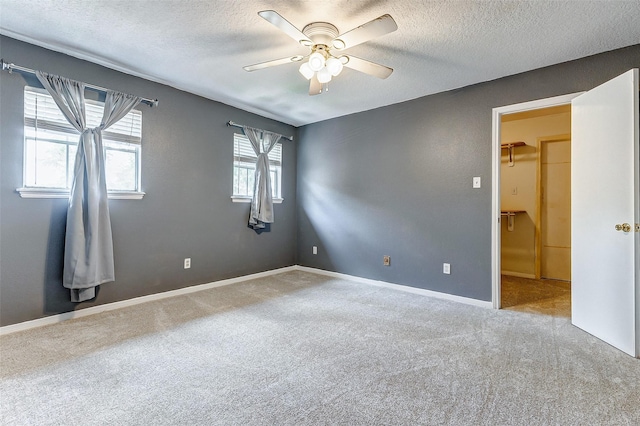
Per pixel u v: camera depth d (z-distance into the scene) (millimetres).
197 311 2967
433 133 3562
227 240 4051
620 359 2043
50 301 2629
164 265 3406
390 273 3938
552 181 4426
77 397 1612
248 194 4320
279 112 4305
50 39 2461
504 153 4719
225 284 4008
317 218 4754
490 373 1872
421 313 2961
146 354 2094
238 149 4180
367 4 2004
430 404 1576
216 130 3895
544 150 4473
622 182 2180
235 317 2814
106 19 2197
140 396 1628
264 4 2020
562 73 2777
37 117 2551
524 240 4578
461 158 3361
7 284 2434
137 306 3092
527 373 1870
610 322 2262
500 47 2516
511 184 4676
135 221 3166
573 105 2674
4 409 1512
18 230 2480
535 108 2932
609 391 1684
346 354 2117
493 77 3098
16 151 2463
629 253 2121
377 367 1945
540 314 2945
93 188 2719
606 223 2312
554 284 4121
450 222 3443
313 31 2232
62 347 2182
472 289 3281
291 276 4523
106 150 2990
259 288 3844
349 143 4363
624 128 2168
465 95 3332
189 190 3627
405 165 3801
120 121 3045
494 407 1551
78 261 2627
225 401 1595
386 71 2350
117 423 1425
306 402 1593
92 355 2070
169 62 2857
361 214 4230
